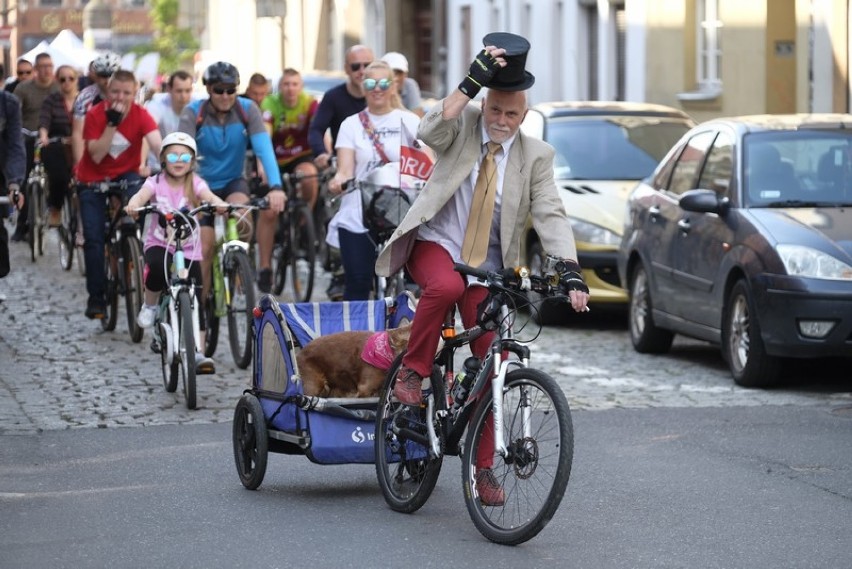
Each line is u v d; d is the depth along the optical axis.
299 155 41.34
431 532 17.64
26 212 52.34
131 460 21.73
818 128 30.06
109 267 33.94
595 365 30.72
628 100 62.69
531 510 16.56
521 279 16.81
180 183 27.64
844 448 22.45
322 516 18.47
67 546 17.12
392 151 29.92
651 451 22.25
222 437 23.38
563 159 38.41
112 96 32.59
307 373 19.27
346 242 29.53
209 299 29.81
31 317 36.22
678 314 30.50
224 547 17.05
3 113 31.02
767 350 27.06
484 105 17.66
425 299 17.72
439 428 17.86
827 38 47.62
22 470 21.09
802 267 26.61
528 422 16.62
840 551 16.86
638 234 32.41
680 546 17.02
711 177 30.38
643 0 61.19
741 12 54.09
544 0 73.12
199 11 169.00
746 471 20.91
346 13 106.31
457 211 17.94
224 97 30.28
